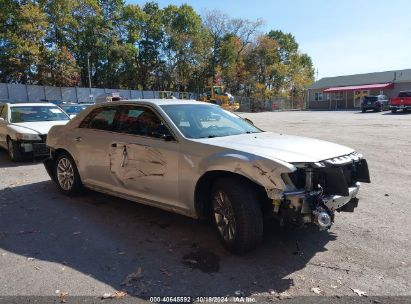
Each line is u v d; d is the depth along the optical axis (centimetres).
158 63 6200
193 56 6075
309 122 2503
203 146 439
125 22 5759
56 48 4469
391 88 5053
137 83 6147
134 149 507
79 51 5072
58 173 657
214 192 426
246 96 6538
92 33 5053
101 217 541
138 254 419
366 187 688
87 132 598
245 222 392
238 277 364
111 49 5300
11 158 1012
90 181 595
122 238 464
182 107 528
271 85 6994
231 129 521
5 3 3897
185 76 6281
